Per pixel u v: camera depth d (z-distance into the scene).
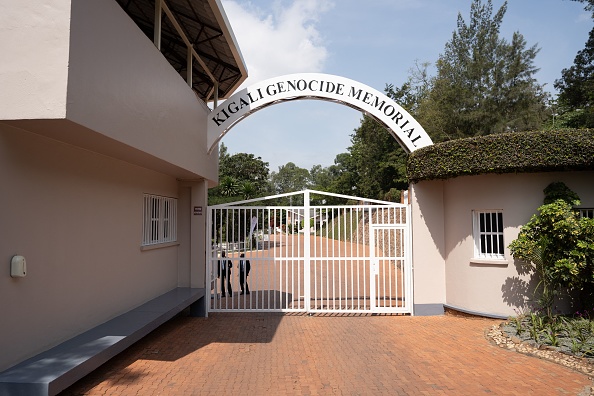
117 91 5.06
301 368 5.70
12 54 4.03
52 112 3.96
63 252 5.18
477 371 5.51
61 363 4.35
